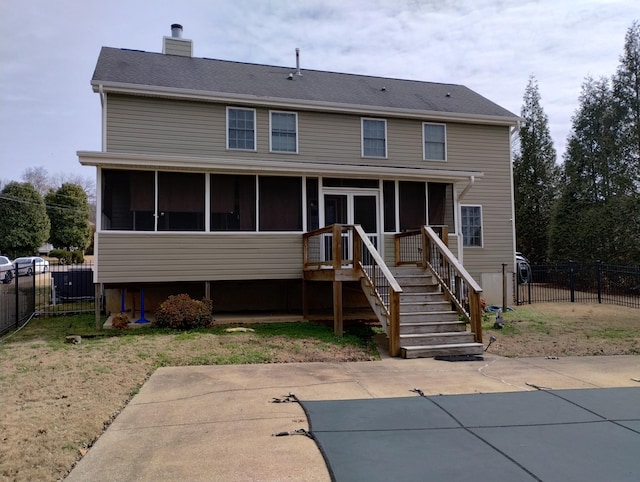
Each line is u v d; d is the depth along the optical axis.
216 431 4.17
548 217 24.34
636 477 3.25
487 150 14.97
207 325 9.70
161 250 9.91
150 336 8.61
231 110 12.73
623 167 19.30
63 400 5.02
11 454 3.64
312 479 3.24
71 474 3.35
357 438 3.99
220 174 10.60
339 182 11.75
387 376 6.28
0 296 9.47
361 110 13.55
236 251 10.41
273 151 13.01
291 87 14.17
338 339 8.56
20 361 6.78
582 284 17.14
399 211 12.05
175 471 3.37
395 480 3.21
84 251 40.34
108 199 10.06
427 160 14.34
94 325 9.98
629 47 19.47
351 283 10.50
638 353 7.95
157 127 12.06
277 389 5.59
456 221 12.29
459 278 9.43
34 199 34.22
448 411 4.73
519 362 7.22
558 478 3.24
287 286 12.32
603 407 4.88
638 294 16.11
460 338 8.02
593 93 21.11
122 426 4.32
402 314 8.39
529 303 14.37
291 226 11.08
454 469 3.38
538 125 25.55
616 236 18.75
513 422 4.41
